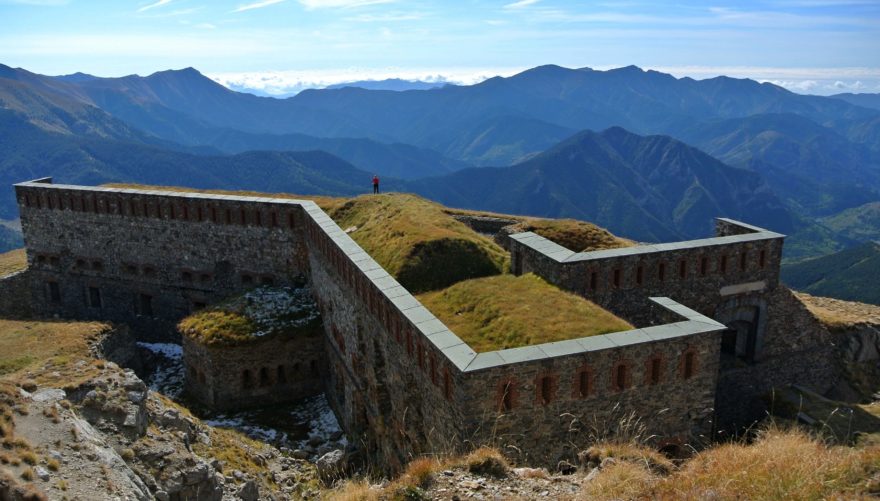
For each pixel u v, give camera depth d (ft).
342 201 192.13
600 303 108.68
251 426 128.16
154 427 82.58
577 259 105.19
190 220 170.71
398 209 167.73
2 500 50.01
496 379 67.31
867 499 39.96
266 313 146.51
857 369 141.69
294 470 101.65
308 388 144.15
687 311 84.79
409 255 134.82
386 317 92.43
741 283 123.03
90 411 77.00
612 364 72.54
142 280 180.45
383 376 98.27
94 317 189.26
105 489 57.57
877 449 47.26
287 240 160.76
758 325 128.36
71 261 188.24
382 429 97.66
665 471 55.88
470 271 134.51
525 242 116.78
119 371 95.76
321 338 143.23
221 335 137.90
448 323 93.50
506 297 96.53
